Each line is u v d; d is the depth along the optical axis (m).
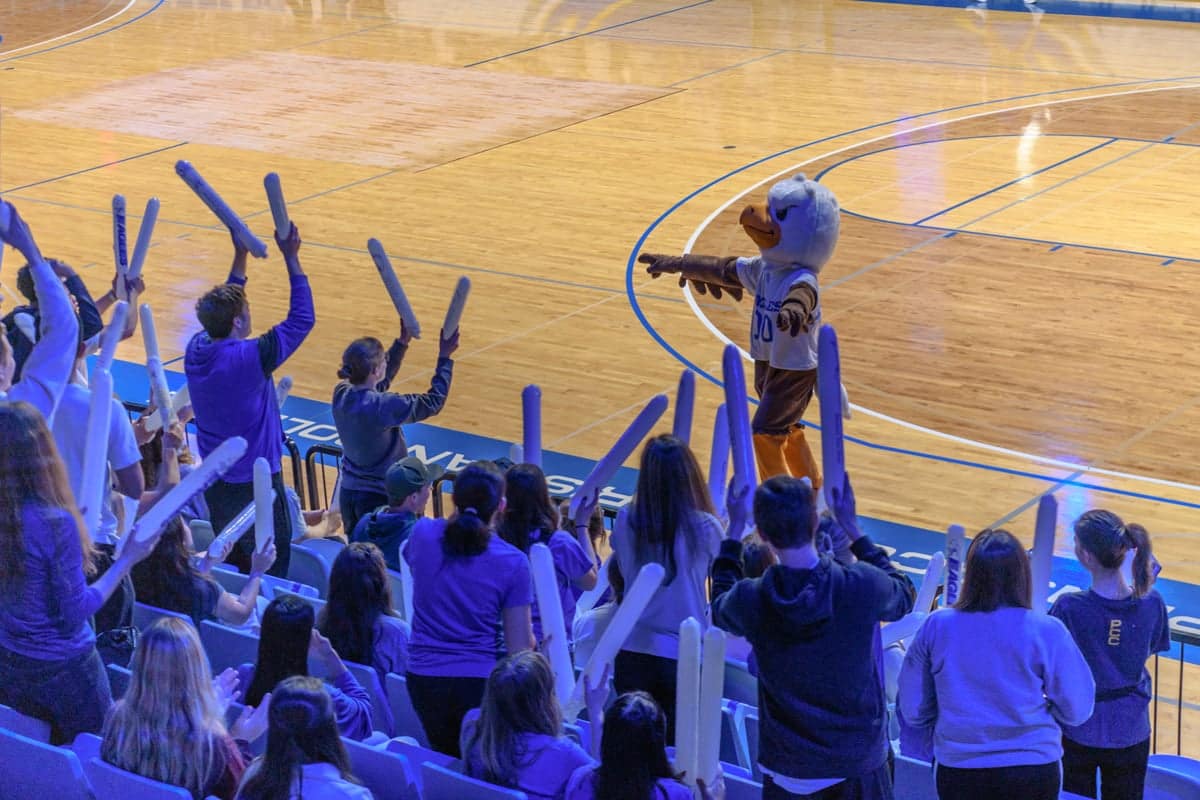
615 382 13.23
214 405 6.79
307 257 16.89
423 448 11.90
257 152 21.83
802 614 3.95
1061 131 21.77
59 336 5.43
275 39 30.86
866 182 19.56
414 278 16.14
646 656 5.05
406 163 21.03
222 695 4.78
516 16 32.88
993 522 10.48
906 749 5.53
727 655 6.20
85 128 23.55
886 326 14.37
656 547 4.90
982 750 4.39
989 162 20.31
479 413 12.60
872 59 27.31
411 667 5.08
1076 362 13.29
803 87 25.22
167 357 13.94
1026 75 25.56
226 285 6.80
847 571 4.00
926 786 5.04
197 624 5.77
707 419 12.45
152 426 7.44
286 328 6.70
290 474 11.54
